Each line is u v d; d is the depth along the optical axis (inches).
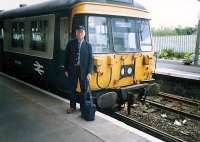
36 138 211.0
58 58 327.9
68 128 230.5
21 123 240.8
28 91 349.1
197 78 449.7
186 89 459.8
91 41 291.9
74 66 258.5
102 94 296.4
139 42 343.0
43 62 360.8
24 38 409.4
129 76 327.9
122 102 319.9
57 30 324.8
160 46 1013.8
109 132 223.0
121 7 321.7
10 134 218.1
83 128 230.4
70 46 261.0
